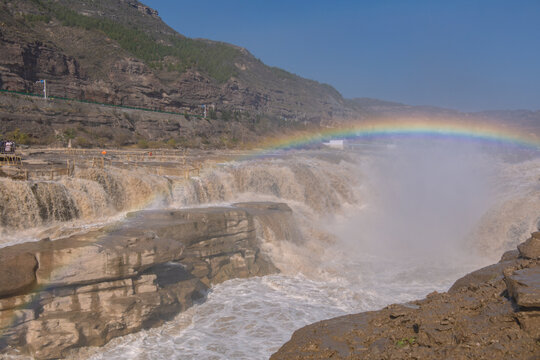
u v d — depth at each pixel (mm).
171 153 66625
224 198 33469
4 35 97000
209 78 183000
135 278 15750
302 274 23906
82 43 146375
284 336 15820
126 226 19469
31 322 13289
